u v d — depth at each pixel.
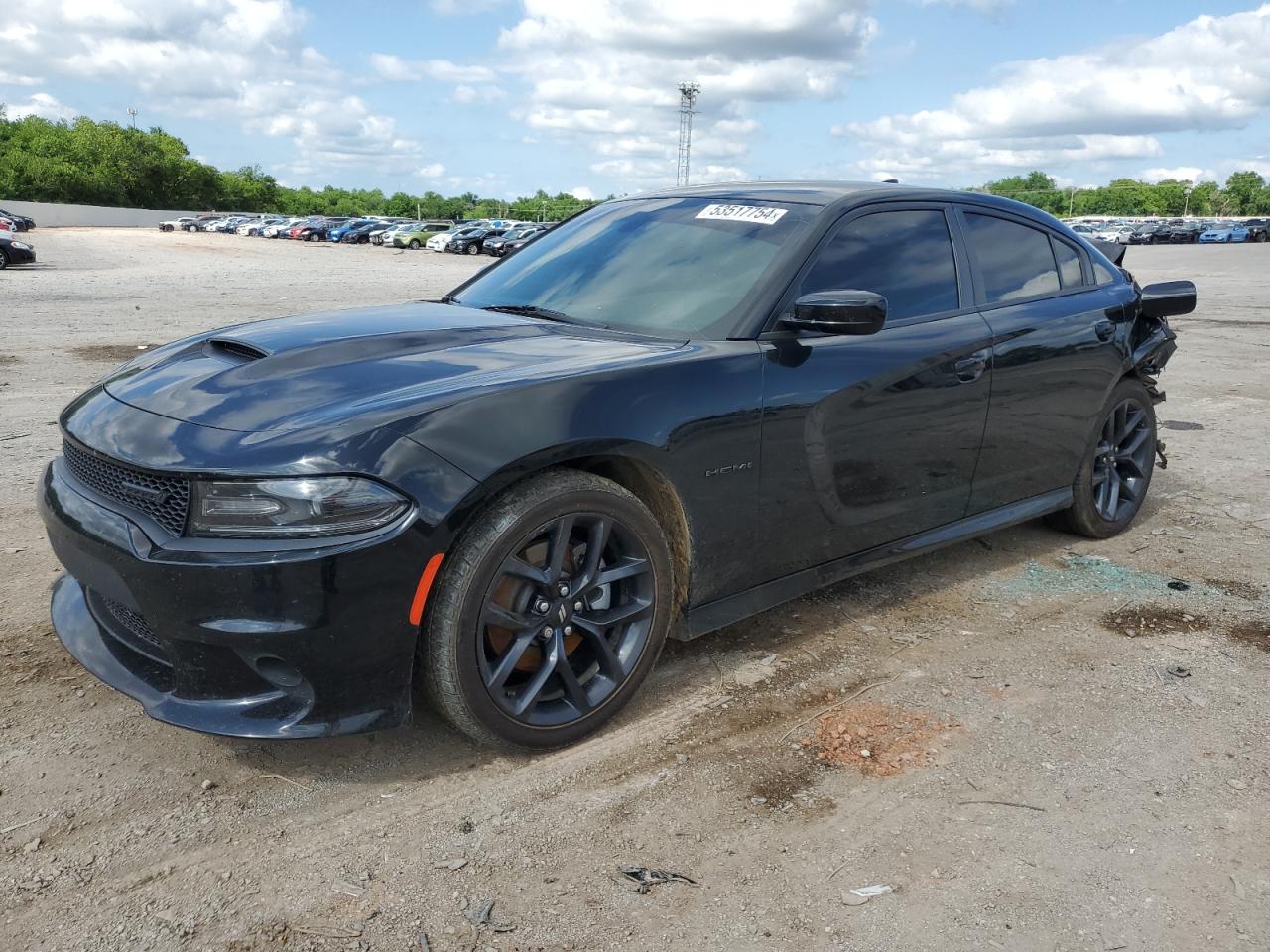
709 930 1.94
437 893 2.03
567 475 2.45
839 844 2.22
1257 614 3.61
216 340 2.90
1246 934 1.96
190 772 2.44
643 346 2.79
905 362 3.18
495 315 3.19
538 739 2.52
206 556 2.11
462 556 2.29
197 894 2.01
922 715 2.82
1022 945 1.92
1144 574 4.00
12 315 12.60
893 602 3.66
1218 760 2.62
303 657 2.15
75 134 98.81
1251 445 6.35
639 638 2.68
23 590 3.50
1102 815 2.36
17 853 2.11
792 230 3.14
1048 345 3.76
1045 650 3.28
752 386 2.78
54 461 2.74
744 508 2.84
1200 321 14.04
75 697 2.78
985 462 3.64
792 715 2.80
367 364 2.57
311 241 58.53
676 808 2.34
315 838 2.20
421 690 2.50
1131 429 4.45
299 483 2.11
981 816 2.34
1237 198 161.88
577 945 1.89
